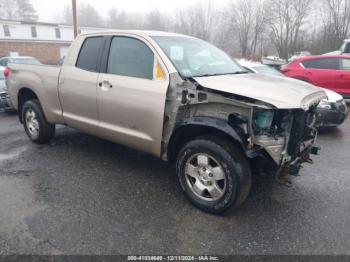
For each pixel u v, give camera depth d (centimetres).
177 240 263
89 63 390
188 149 304
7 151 470
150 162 430
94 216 295
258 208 314
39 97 458
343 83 845
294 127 280
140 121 334
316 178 388
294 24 4412
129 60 349
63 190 346
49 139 501
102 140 524
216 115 289
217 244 258
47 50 3559
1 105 728
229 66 382
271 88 281
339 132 620
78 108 404
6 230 272
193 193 312
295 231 277
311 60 889
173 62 319
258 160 292
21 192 340
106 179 375
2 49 3262
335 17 3862
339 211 311
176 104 304
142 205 317
